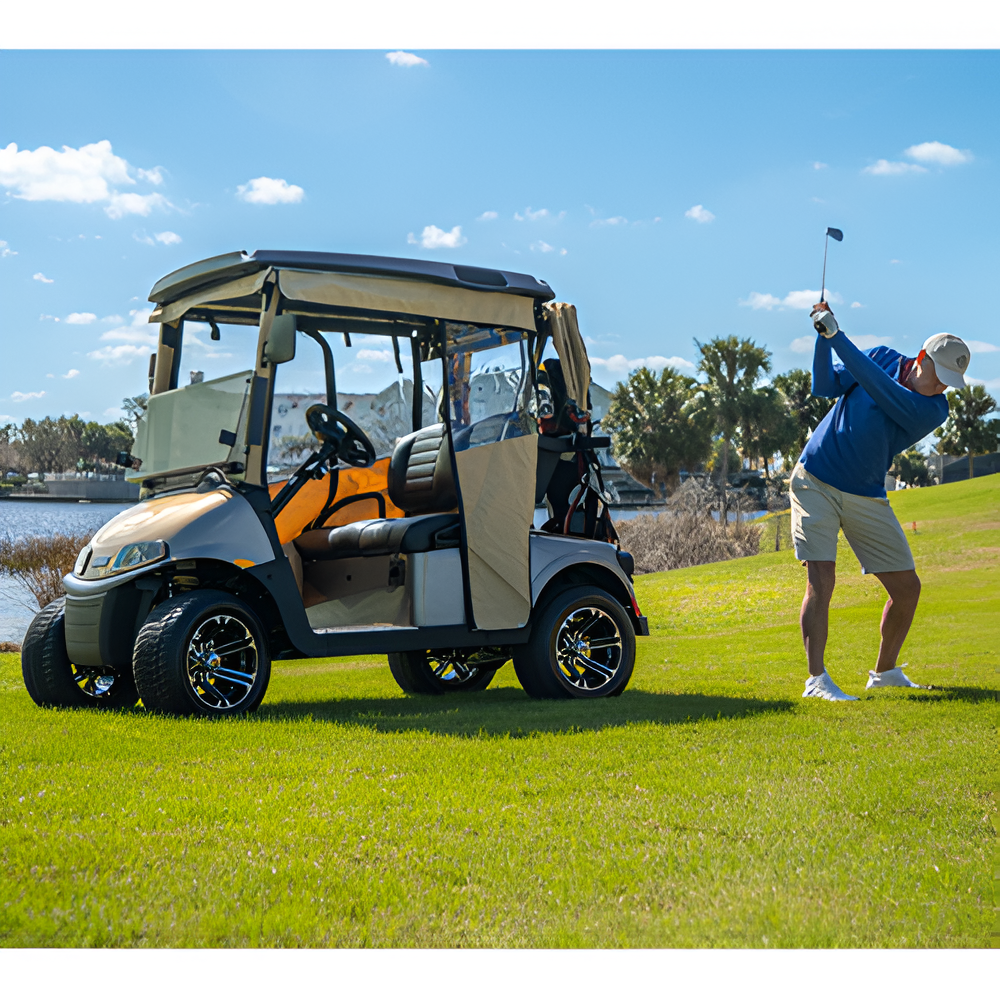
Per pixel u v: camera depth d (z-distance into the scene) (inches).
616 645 244.5
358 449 235.0
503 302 236.8
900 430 205.0
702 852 105.8
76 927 86.4
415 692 270.5
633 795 128.4
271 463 220.7
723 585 614.5
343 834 111.7
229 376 217.3
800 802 123.0
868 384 198.7
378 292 218.1
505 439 235.8
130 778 136.4
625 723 184.7
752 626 467.5
